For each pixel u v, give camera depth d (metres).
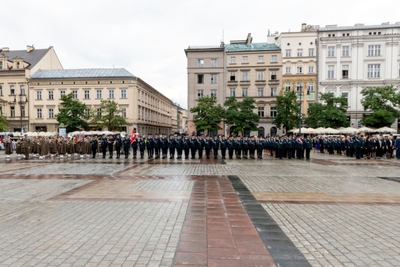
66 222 6.20
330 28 50.28
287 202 8.12
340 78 49.78
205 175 13.30
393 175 13.76
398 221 6.42
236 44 56.06
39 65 58.88
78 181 11.60
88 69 57.72
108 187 10.23
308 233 5.58
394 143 24.94
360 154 24.30
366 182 11.63
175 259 4.36
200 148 22.27
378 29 48.28
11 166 17.59
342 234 5.54
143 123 59.09
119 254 4.55
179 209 7.25
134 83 53.84
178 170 15.16
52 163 19.41
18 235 5.41
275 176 13.14
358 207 7.64
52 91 54.97
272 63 50.84
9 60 57.47
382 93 40.06
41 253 4.59
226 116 42.97
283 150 24.23
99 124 47.12
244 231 5.65
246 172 14.48
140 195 8.89
